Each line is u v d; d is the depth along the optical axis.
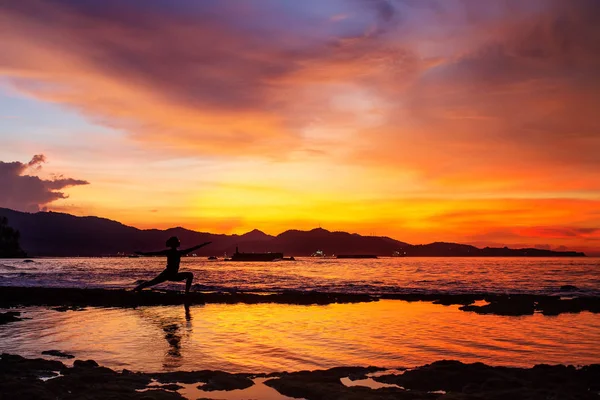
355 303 20.59
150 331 12.91
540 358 9.73
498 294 24.25
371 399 6.57
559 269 78.50
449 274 56.38
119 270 64.62
